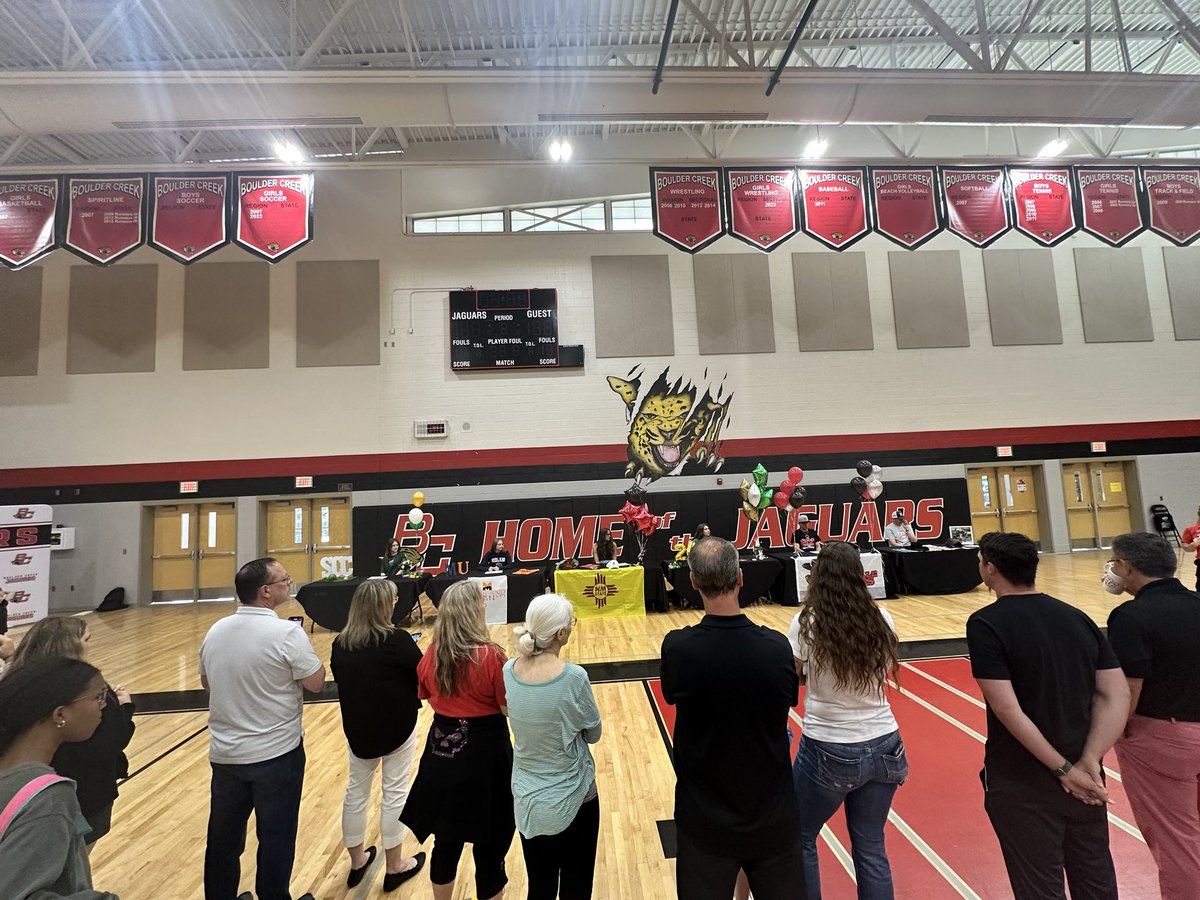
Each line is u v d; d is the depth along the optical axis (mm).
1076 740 1706
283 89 6742
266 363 10906
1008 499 11617
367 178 11352
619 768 3729
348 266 11195
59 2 6527
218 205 7207
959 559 9070
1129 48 9375
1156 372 11648
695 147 11453
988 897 2383
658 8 7891
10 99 6426
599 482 11188
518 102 7059
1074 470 11680
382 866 2777
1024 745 1686
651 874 2629
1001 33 8891
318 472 10828
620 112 7270
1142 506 11383
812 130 11508
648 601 8875
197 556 10820
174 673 6297
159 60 7965
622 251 11594
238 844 2182
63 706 1226
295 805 2268
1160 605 1922
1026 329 11664
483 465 11070
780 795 1572
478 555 10859
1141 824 1969
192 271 10930
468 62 8484
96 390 10594
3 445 10406
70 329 10656
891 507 11273
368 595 2594
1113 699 1732
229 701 2193
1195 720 1860
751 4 8008
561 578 8297
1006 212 7785
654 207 7676
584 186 11555
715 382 11461
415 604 8469
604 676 5750
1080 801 1711
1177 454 11508
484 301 11242
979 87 7285
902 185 7797
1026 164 7871
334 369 11008
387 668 2545
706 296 11617
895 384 11539
